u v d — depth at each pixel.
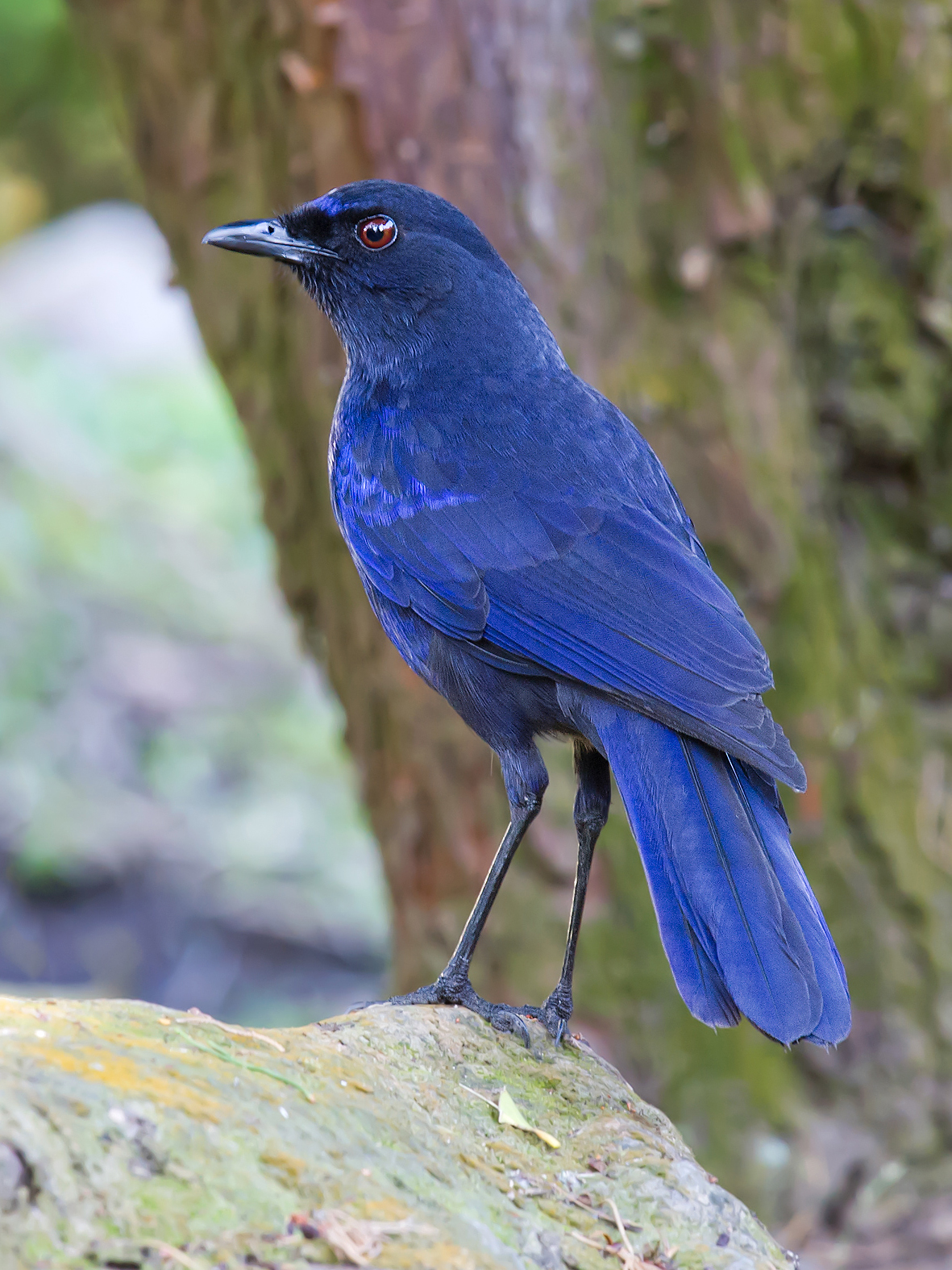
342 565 11.73
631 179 11.38
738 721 6.74
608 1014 11.26
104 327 34.75
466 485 7.89
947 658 12.59
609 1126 5.88
